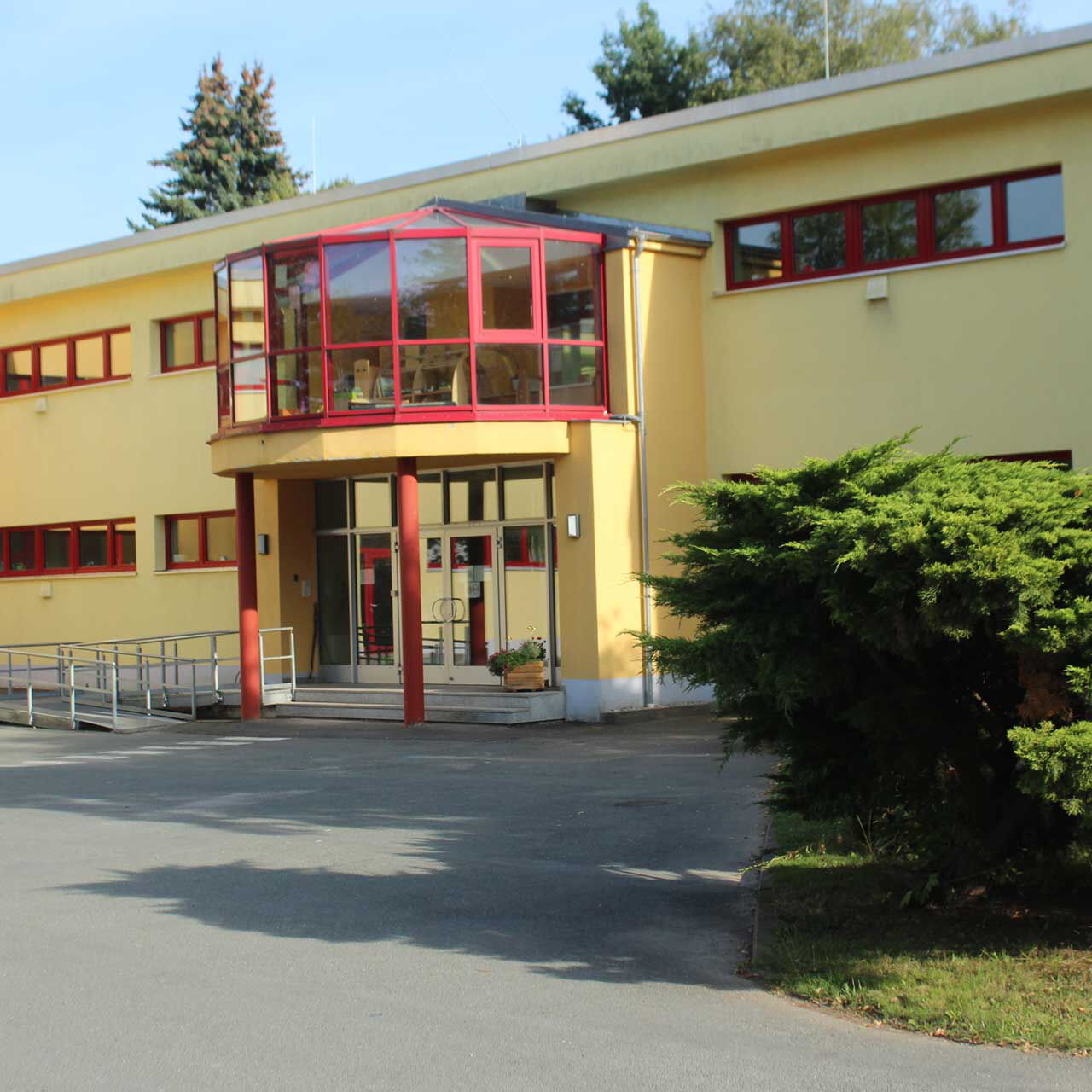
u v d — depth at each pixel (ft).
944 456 23.67
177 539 81.30
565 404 59.52
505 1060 18.29
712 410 63.41
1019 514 20.66
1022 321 55.36
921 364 57.77
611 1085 17.26
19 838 36.50
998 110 55.11
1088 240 53.72
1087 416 53.83
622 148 64.64
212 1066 18.17
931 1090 16.89
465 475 67.10
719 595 23.71
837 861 29.09
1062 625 20.11
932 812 25.17
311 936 25.25
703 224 63.62
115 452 83.56
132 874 31.24
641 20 169.27
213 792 43.93
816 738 24.54
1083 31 52.60
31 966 23.43
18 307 89.15
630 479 60.18
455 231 58.44
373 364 58.49
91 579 84.69
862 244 59.88
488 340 58.39
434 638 68.28
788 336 61.31
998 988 20.56
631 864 31.07
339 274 58.85
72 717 66.39
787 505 23.00
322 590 73.56
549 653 63.93
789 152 60.59
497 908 27.25
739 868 30.30
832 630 23.32
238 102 207.31
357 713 63.72
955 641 22.13
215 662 69.62
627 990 21.57
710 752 48.21
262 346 60.90
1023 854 25.00
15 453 89.25
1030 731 20.06
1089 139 53.72
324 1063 18.25
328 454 58.85
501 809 38.70
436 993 21.49
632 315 60.64
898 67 56.70
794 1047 18.70
